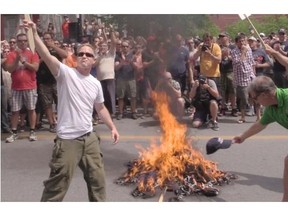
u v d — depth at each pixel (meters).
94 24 13.95
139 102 10.76
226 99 10.05
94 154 3.96
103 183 4.01
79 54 3.91
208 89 8.50
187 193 4.96
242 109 9.09
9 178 5.70
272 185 5.36
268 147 7.20
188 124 8.85
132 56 9.66
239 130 8.45
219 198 4.89
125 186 5.31
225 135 8.00
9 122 8.80
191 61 9.98
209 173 5.38
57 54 8.30
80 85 3.89
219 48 9.48
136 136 8.02
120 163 6.33
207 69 9.48
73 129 3.86
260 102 4.07
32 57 7.62
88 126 3.94
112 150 7.08
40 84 8.31
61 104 3.89
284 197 4.16
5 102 8.26
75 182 5.53
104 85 9.38
